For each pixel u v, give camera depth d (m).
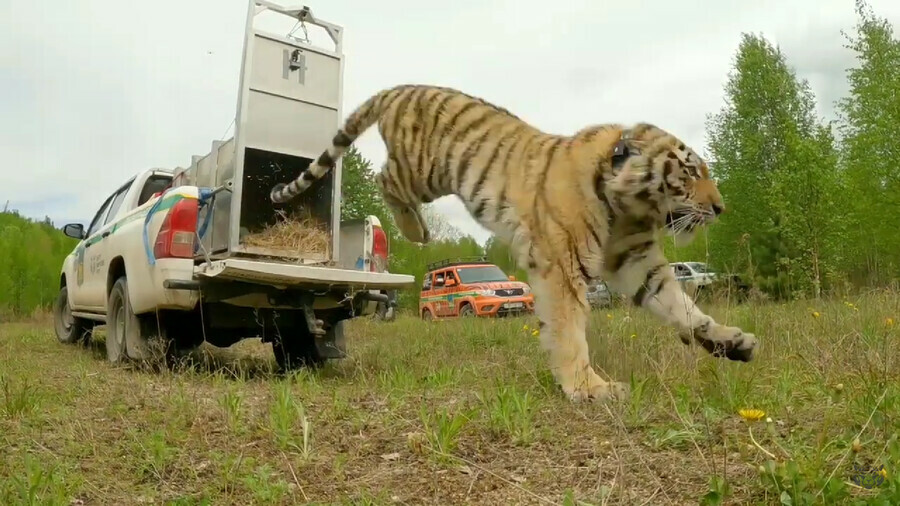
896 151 22.11
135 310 6.48
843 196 21.38
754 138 28.00
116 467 3.30
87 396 4.85
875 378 3.54
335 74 6.95
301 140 6.71
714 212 4.86
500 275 20.05
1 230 25.27
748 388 3.87
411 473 3.06
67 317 10.22
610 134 4.75
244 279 5.78
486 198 5.00
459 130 5.41
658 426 3.44
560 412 3.88
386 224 24.28
